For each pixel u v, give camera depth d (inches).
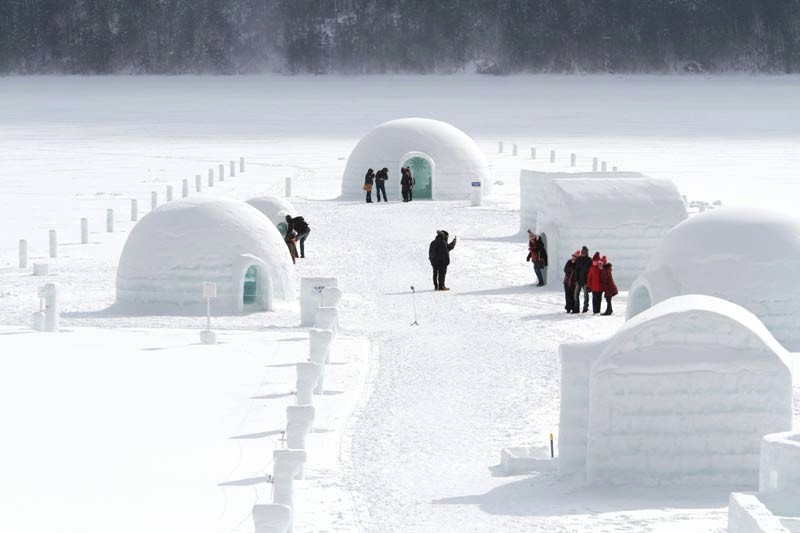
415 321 2974.9
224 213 3245.6
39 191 5866.1
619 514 1492.4
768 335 1737.2
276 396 2198.6
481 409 2118.6
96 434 1942.7
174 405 2133.4
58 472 1732.3
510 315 3088.1
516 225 4788.4
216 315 3105.3
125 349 2647.6
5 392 2230.6
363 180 5620.1
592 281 3088.1
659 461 1685.5
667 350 1694.1
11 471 1737.2
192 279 3166.8
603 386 1688.0
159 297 3179.1
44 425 1999.3
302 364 1998.0
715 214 2871.6
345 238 4451.3
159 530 1469.0
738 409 1680.6
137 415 2064.5
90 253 4141.2
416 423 2018.9
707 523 1427.2
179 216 3233.3
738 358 1679.4
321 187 6117.1
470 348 2662.4
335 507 1544.0
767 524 1146.0
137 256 3206.2
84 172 6702.8
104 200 5565.9
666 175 6250.0
